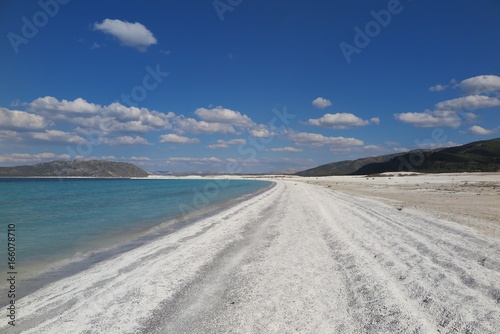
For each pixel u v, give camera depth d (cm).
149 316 597
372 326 519
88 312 625
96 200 3731
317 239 1216
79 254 1138
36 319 602
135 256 1072
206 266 910
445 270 755
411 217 1577
